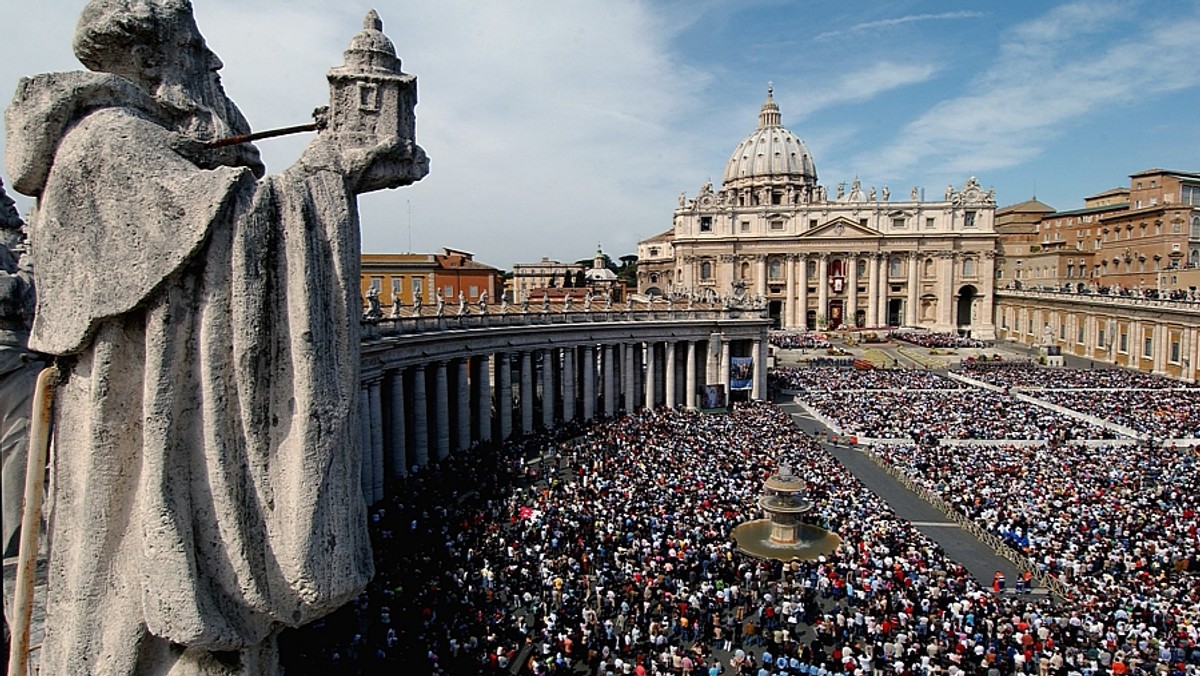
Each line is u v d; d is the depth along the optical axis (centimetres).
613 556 3155
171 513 536
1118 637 2492
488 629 2511
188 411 551
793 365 10731
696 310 7369
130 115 564
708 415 6694
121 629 552
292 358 566
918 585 2936
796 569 3161
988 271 15362
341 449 583
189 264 545
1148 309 9619
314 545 560
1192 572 3059
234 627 566
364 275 8381
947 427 5950
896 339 13562
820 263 15912
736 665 2445
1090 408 6731
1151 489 4122
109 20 598
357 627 2489
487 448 5172
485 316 5375
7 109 562
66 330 541
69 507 561
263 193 562
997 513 3812
